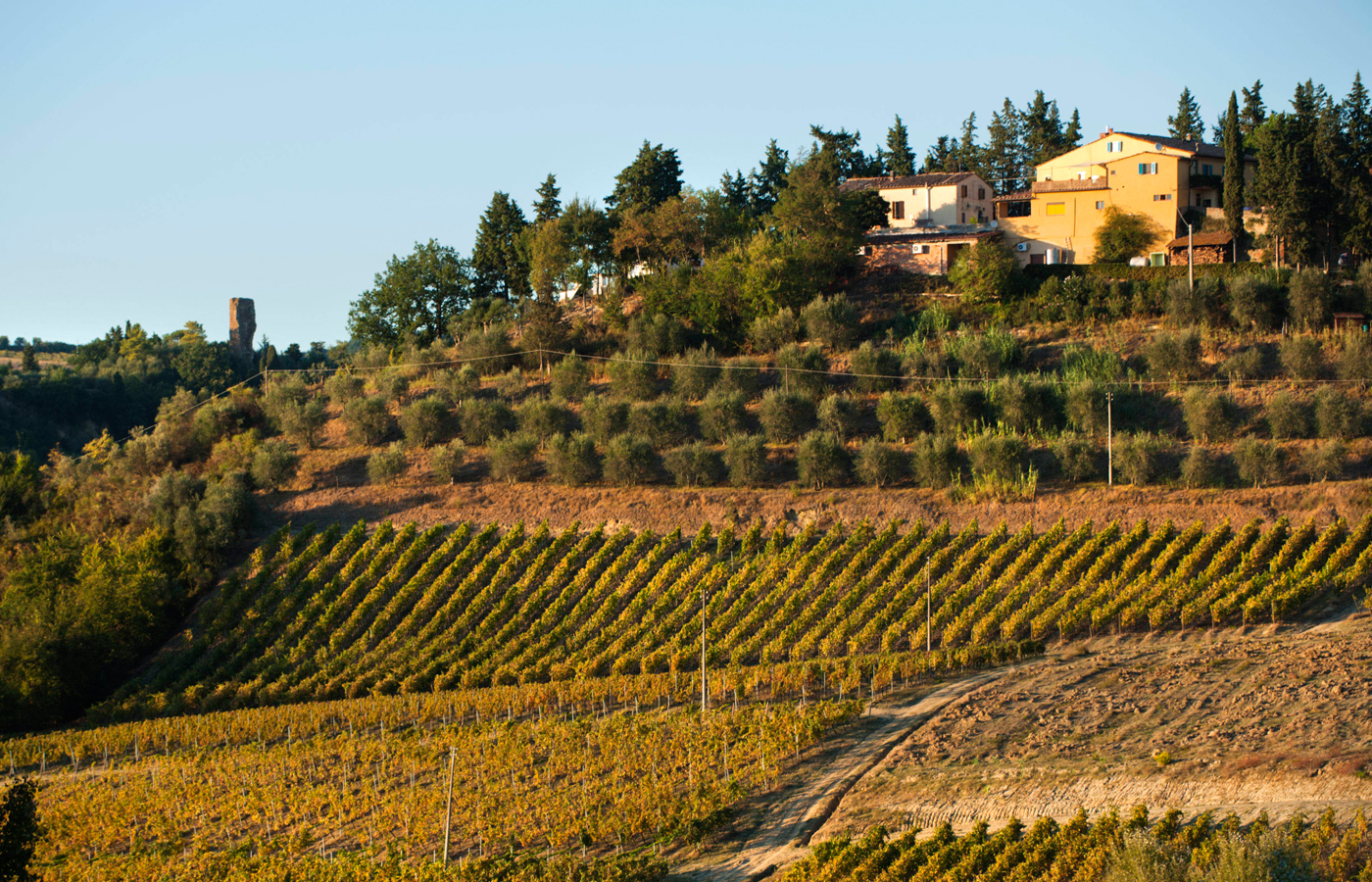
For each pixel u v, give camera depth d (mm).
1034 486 67750
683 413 85312
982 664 53938
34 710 59844
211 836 43375
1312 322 82062
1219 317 85438
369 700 55562
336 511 74875
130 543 71625
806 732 46156
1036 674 51000
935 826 36844
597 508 72000
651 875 35250
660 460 77812
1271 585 55812
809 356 86438
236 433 89688
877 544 64312
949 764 41594
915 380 83750
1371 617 52688
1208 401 71438
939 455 71000
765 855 36906
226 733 54406
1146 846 29156
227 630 65000
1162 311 88750
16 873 32875
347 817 43812
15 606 66375
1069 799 36781
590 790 43125
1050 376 79750
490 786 44594
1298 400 71188
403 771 47844
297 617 64438
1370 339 75688
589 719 51438
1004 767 40219
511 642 60750
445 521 72312
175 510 74938
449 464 77750
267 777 48250
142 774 49844
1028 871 31375
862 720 48531
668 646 58500
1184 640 54031
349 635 63250
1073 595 57750
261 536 73250
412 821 41906
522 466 77438
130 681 62375
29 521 82312
